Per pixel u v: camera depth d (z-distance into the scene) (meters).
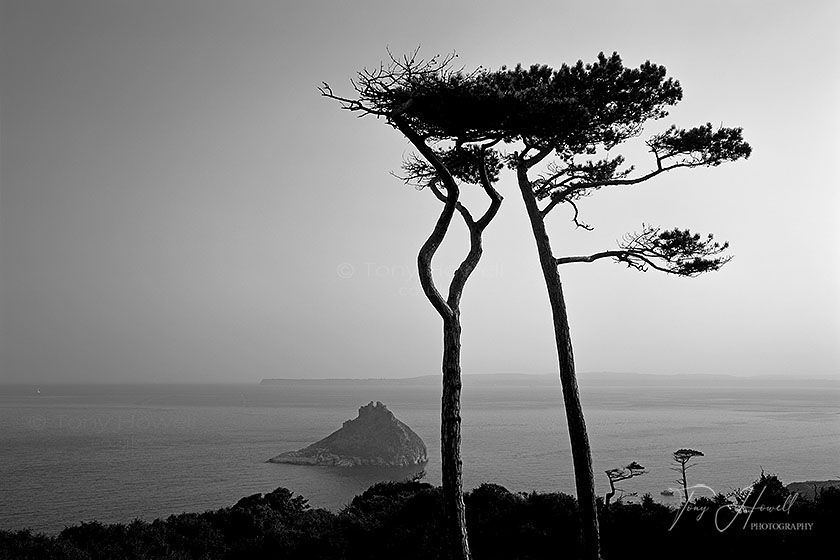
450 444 12.66
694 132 16.00
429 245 13.52
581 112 13.72
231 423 180.00
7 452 112.94
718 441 102.69
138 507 61.00
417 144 13.35
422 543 16.91
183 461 101.00
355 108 12.54
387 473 91.81
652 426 138.88
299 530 19.23
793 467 67.81
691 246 16.03
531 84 14.84
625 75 15.57
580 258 16.52
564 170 17.47
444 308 13.28
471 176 17.31
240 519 20.45
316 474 88.75
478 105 12.62
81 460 101.56
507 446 106.75
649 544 15.50
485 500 19.42
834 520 14.51
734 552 14.48
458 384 13.03
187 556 17.67
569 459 88.50
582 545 15.27
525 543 16.45
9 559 16.23
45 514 57.34
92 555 17.09
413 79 12.44
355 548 17.64
